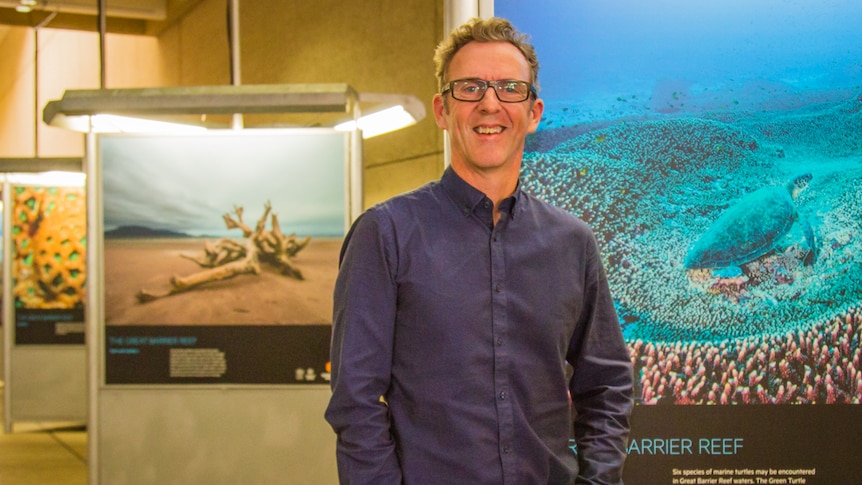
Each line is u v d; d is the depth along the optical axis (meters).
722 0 2.17
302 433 3.73
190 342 3.74
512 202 1.54
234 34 4.37
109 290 3.74
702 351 2.19
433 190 1.53
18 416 6.87
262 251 3.74
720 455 2.18
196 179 3.74
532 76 1.55
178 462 3.74
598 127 2.19
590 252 1.62
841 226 2.18
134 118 3.81
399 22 6.10
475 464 1.44
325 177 3.74
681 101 2.18
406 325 1.47
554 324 1.52
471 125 1.48
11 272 6.80
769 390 2.18
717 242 2.19
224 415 3.74
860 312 2.17
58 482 5.43
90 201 3.73
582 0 2.18
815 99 2.17
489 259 1.50
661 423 2.19
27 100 11.16
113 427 3.74
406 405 1.47
